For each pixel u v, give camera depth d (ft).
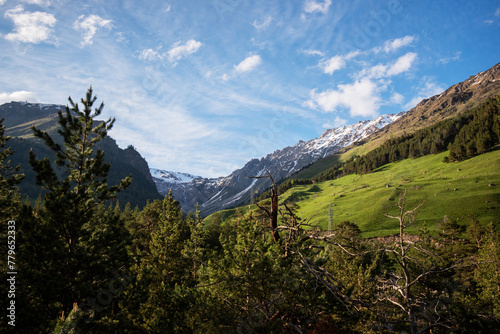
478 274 99.04
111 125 61.36
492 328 39.06
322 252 47.37
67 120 56.34
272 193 44.78
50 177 52.60
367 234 276.00
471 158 474.08
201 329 45.14
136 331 63.98
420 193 349.61
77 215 52.37
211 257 46.37
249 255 42.86
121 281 56.03
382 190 413.18
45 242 47.73
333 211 385.70
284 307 40.55
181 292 55.11
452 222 191.31
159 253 102.32
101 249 56.08
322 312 39.81
